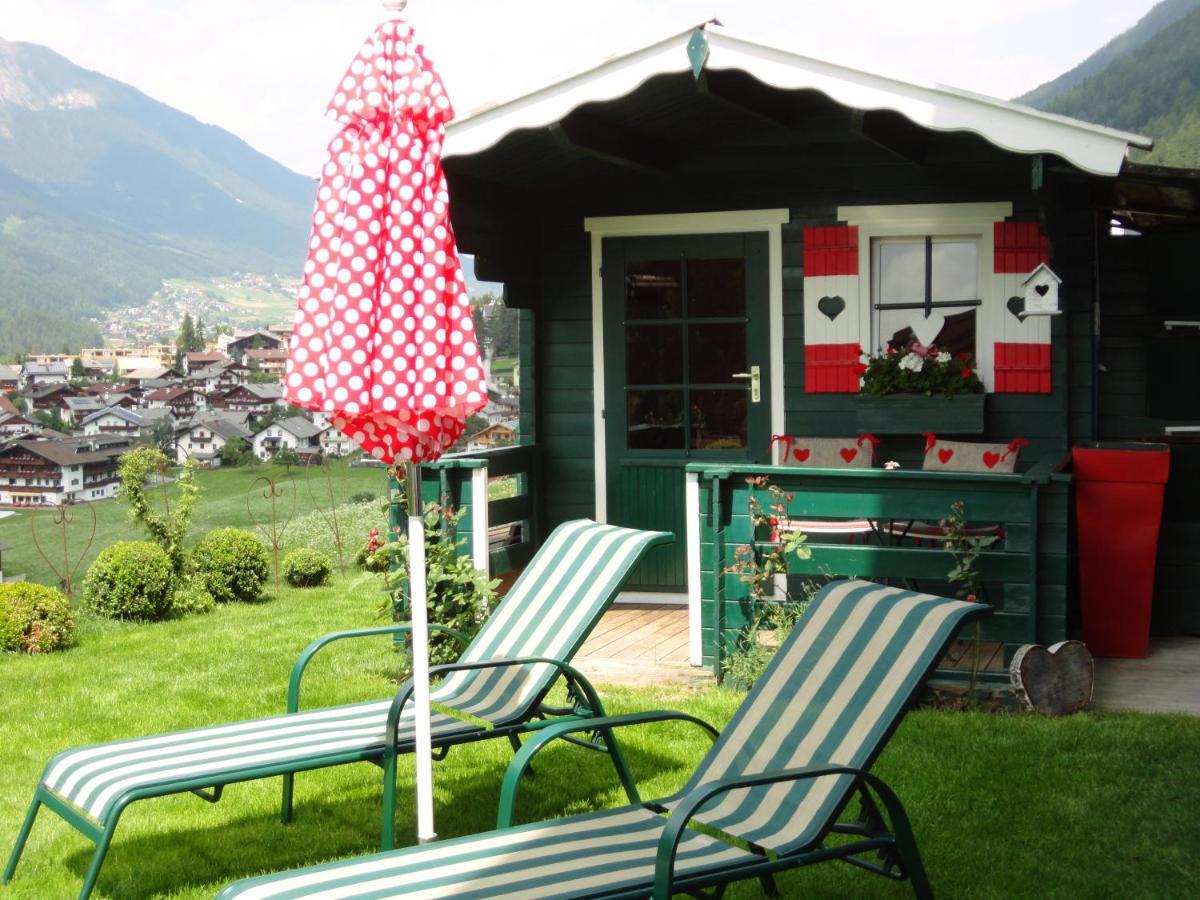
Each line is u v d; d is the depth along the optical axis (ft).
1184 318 23.77
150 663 24.53
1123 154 18.08
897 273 25.46
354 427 12.41
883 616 12.09
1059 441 24.45
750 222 26.07
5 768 17.84
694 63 19.88
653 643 23.45
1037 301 22.26
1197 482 23.17
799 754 11.53
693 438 26.91
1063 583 18.40
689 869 10.03
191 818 15.40
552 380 27.68
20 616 25.91
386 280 11.60
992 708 18.44
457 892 9.56
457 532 22.98
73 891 13.16
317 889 9.59
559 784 16.24
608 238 27.09
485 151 22.67
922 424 24.66
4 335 517.55
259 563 32.86
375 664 23.63
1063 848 13.32
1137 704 18.71
